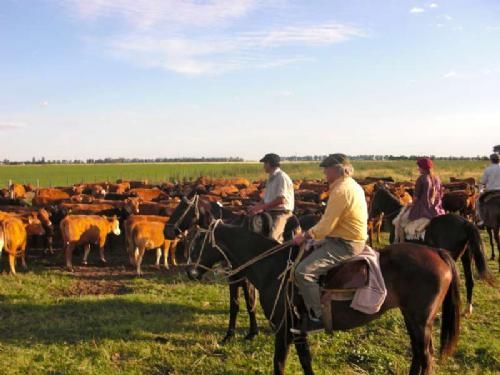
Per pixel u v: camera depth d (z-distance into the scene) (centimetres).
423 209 889
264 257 573
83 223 1297
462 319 826
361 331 761
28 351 693
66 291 1067
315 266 516
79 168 8444
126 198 1986
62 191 2372
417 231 891
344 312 524
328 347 701
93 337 746
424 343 518
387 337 740
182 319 832
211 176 5578
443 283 520
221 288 1042
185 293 1007
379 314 529
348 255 521
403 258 529
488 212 1195
